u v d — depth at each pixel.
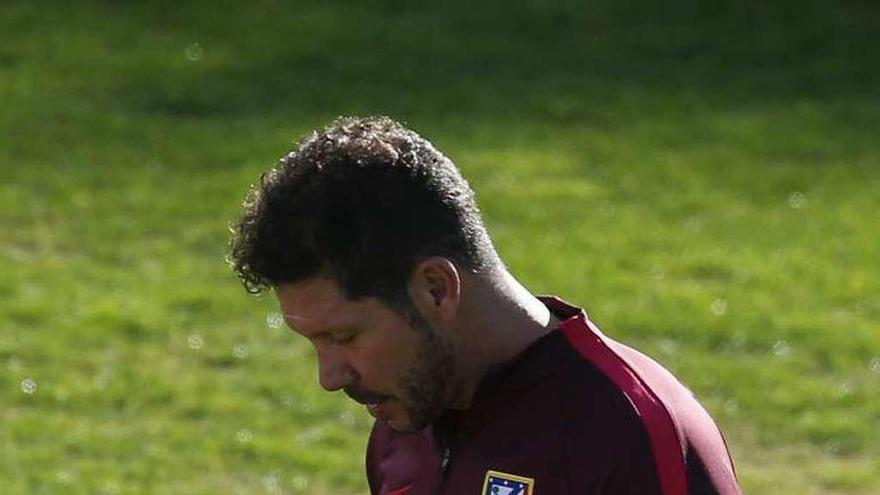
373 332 9.63
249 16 57.06
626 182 44.75
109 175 44.47
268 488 28.58
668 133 48.09
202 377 33.12
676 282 38.41
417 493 10.95
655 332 35.59
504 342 10.11
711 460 9.80
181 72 52.00
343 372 9.82
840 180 45.12
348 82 51.44
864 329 35.91
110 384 32.53
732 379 33.44
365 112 49.03
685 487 9.61
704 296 37.47
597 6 58.34
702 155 46.62
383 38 55.16
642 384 9.93
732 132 48.22
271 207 9.52
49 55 53.16
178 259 39.47
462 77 52.12
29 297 36.75
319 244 9.42
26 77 51.34
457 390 10.17
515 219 42.00
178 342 34.72
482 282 9.99
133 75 51.66
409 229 9.49
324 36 55.22
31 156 45.50
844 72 53.31
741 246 40.72
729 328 35.78
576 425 9.86
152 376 33.00
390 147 9.59
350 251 9.42
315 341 9.79
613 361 10.06
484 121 48.62
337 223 9.41
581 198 43.53
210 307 36.56
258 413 31.55
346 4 58.53
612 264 39.34
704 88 51.84
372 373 9.78
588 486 9.70
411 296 9.61
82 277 38.19
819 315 36.66
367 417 31.59
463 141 46.97
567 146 46.97
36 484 28.23
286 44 54.44
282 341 34.94
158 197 43.09
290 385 32.78
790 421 31.75
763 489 29.11
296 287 9.58
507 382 10.10
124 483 28.47
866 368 34.19
